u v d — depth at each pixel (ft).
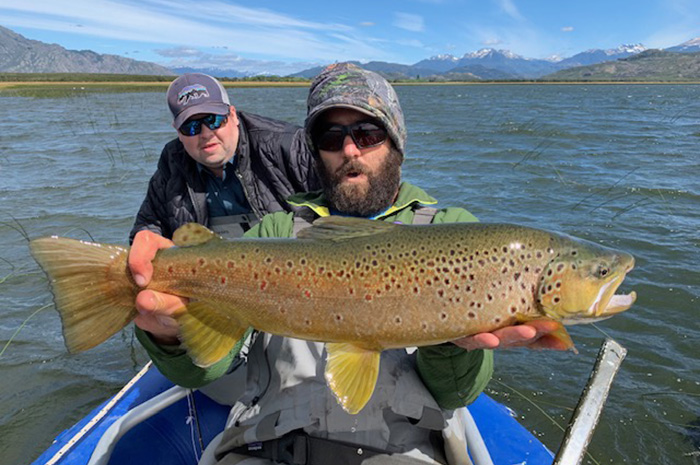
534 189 12.42
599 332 6.18
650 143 19.99
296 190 4.93
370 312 2.37
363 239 2.46
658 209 10.52
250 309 2.46
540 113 36.96
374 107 2.80
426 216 3.06
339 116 2.87
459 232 2.42
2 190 12.94
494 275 2.34
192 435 3.69
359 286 2.38
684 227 9.30
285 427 2.51
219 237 2.52
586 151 18.08
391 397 2.52
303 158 4.83
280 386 2.64
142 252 2.38
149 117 33.01
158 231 5.10
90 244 2.38
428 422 2.51
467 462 2.58
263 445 2.57
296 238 2.53
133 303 2.43
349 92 2.79
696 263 7.72
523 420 4.93
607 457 4.48
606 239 8.79
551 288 2.33
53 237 2.34
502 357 5.82
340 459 2.46
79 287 2.36
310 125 2.96
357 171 2.91
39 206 11.48
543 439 4.72
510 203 11.24
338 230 2.52
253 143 4.90
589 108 43.29
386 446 2.48
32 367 5.74
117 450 3.61
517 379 5.46
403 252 2.39
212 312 2.47
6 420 4.95
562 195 11.82
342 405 2.28
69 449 3.68
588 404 2.22
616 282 2.34
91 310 2.38
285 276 2.43
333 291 2.40
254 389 2.79
